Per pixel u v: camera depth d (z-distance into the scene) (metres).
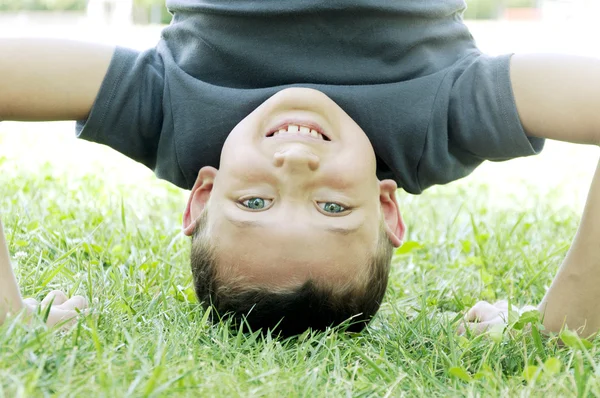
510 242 3.82
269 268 2.46
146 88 2.73
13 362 2.02
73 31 15.25
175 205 4.46
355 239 2.50
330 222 2.48
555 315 2.71
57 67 2.62
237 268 2.49
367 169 2.55
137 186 4.91
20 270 3.04
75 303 2.73
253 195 2.49
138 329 2.49
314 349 2.40
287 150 2.48
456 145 2.78
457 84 2.71
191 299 2.93
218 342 2.36
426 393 2.18
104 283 2.99
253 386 2.09
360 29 2.66
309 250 2.46
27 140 6.59
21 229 3.57
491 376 2.18
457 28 2.82
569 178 5.89
